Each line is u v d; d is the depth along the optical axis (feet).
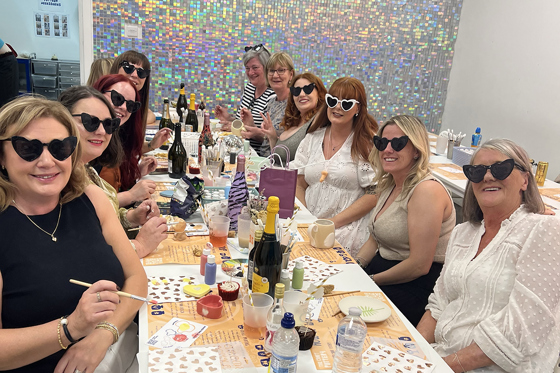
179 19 18.16
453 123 20.04
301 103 11.09
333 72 19.54
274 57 13.05
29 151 3.90
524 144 15.76
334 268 5.78
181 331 4.23
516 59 16.19
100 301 3.77
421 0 19.19
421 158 6.82
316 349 4.13
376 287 5.37
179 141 9.03
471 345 4.79
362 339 3.76
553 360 4.67
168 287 5.00
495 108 17.25
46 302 4.01
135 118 7.95
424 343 4.34
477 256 5.32
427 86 20.26
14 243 4.02
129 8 17.75
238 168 6.72
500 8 17.03
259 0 18.39
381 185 7.61
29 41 23.49
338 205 9.04
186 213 7.04
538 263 4.68
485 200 5.18
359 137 8.78
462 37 19.43
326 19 18.92
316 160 9.30
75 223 4.44
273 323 3.92
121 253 4.86
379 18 19.17
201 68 18.86
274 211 4.57
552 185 11.53
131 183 8.44
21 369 4.04
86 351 4.12
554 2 14.49
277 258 4.64
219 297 4.60
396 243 7.11
